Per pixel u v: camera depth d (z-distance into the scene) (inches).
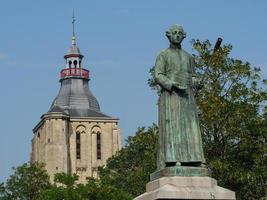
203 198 776.9
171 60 853.2
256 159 1781.5
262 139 1836.9
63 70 7421.3
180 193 773.3
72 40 7524.6
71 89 7308.1
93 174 6948.8
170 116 831.1
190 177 792.3
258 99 1822.1
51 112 6830.7
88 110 7185.0
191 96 844.6
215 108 1745.8
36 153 7101.4
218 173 1770.4
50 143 6737.2
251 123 1823.3
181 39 864.3
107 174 3585.1
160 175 813.9
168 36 866.8
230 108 1775.3
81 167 6939.0
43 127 6914.4
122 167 3548.2
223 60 1827.0
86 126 7066.9
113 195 2443.4
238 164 1804.9
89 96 7308.1
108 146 7076.8
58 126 6811.0
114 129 7126.0
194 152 821.9
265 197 1860.2
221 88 1830.7
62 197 2450.8
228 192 786.2
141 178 2258.9
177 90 837.8
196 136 829.8
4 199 3777.1
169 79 839.1
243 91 1817.2
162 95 844.6
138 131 2121.1
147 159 2000.5
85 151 7003.0
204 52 1839.3
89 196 2439.7
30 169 3838.6
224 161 1765.5
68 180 2554.1
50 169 6648.6
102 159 7027.6
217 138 1800.0
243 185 1855.3
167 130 828.0
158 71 848.3
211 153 1804.9
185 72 850.8
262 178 1817.2
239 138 1787.6
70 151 6943.9
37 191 3799.2
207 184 790.5
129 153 3447.3
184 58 858.1
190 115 835.4
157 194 770.2
